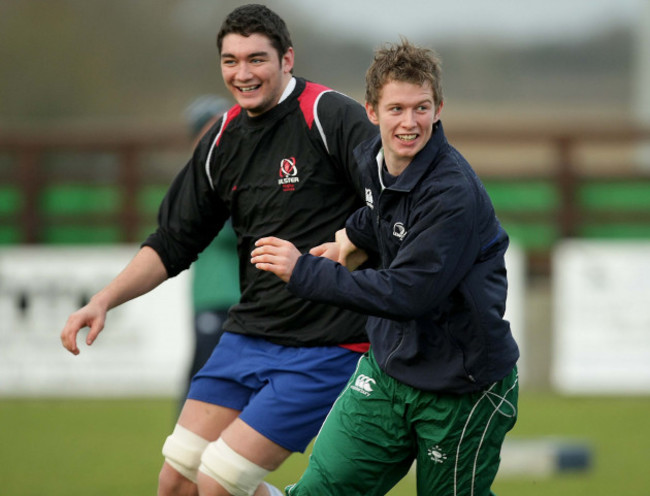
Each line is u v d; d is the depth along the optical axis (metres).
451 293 12.37
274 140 14.33
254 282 14.75
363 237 13.54
